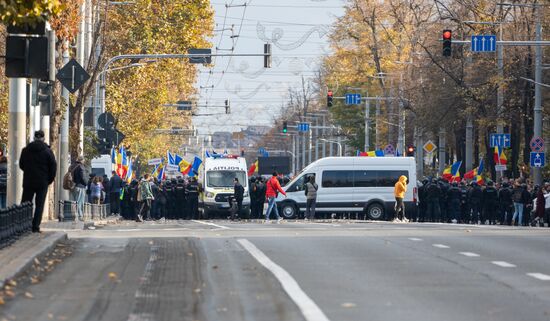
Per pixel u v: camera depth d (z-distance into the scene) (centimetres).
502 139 14200
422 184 14100
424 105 16825
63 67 9081
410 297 3322
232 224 9938
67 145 10544
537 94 13312
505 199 12138
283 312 2989
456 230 7456
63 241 5722
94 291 3516
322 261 4581
